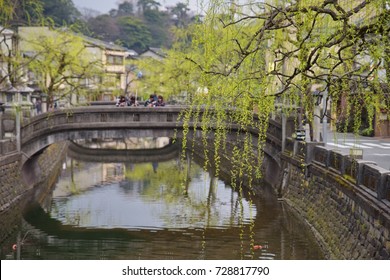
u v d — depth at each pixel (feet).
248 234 73.87
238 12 49.08
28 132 103.76
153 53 323.37
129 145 233.55
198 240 71.77
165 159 178.19
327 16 47.78
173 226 79.77
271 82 48.65
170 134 108.99
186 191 111.86
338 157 68.80
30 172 114.73
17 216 89.15
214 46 49.52
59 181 130.00
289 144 96.02
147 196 106.73
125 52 304.50
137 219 85.30
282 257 62.64
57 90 147.54
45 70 126.82
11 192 94.89
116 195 108.58
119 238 74.08
